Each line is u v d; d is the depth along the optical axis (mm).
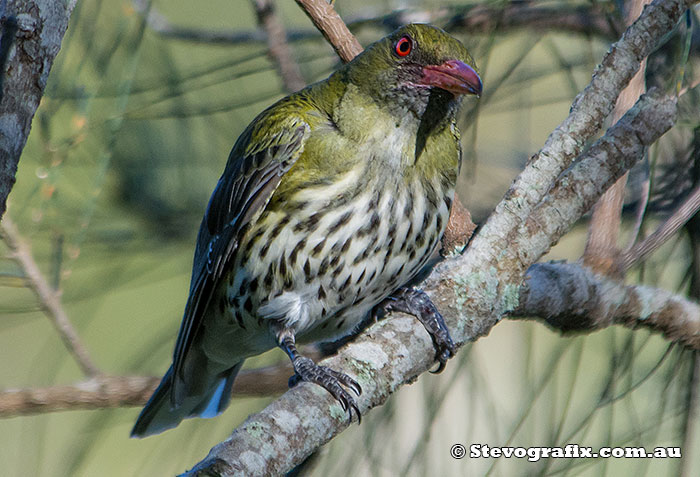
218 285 8180
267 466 5348
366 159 7441
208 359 8875
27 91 5215
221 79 8531
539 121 9789
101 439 8070
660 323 7223
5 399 7371
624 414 7289
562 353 7184
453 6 8578
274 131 7695
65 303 8336
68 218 8352
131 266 8828
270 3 8734
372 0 9422
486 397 7285
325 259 7520
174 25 9453
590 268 7172
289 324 7848
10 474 10320
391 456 7238
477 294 6676
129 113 7992
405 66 7391
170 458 8023
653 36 6840
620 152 6961
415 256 7703
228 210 7953
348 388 5977
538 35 8773
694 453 7484
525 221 6840
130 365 8484
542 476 6875
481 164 9625
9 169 5160
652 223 8070
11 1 5203
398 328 6469
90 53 7953
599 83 6852
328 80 7945
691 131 8016
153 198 8930
